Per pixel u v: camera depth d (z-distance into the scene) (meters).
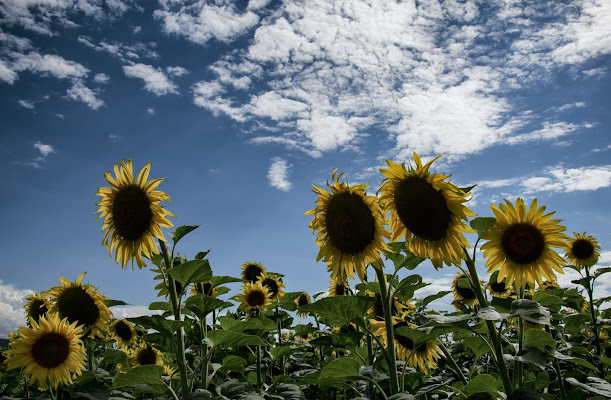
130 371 1.09
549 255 1.26
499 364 1.01
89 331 1.69
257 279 2.72
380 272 1.17
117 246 1.35
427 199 1.12
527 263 1.28
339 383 1.15
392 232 1.24
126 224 1.29
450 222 1.13
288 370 2.13
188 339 1.67
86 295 1.68
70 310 1.66
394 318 1.59
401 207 1.17
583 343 2.11
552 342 1.15
